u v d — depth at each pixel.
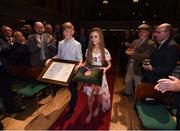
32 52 4.56
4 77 3.56
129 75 4.73
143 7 22.25
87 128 3.37
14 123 3.52
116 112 3.99
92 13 22.53
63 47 3.66
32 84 4.00
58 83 3.18
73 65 3.37
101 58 3.47
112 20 22.09
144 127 2.40
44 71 3.39
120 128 3.38
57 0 12.77
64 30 3.58
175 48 2.92
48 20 10.41
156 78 3.02
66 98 4.70
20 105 4.16
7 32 4.47
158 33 3.04
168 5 16.12
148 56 4.11
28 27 5.63
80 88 5.32
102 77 3.24
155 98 2.74
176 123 2.39
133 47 4.61
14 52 4.35
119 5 21.94
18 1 7.27
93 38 3.42
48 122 3.56
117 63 9.77
